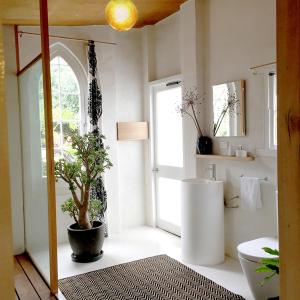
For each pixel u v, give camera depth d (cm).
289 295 56
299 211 54
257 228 316
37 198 322
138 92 468
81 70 428
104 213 432
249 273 239
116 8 252
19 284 299
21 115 370
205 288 284
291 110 54
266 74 296
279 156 57
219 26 344
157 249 384
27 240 379
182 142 411
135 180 475
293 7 53
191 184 330
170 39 425
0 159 50
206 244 330
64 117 422
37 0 300
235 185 338
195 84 368
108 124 441
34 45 394
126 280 304
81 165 371
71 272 324
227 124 338
